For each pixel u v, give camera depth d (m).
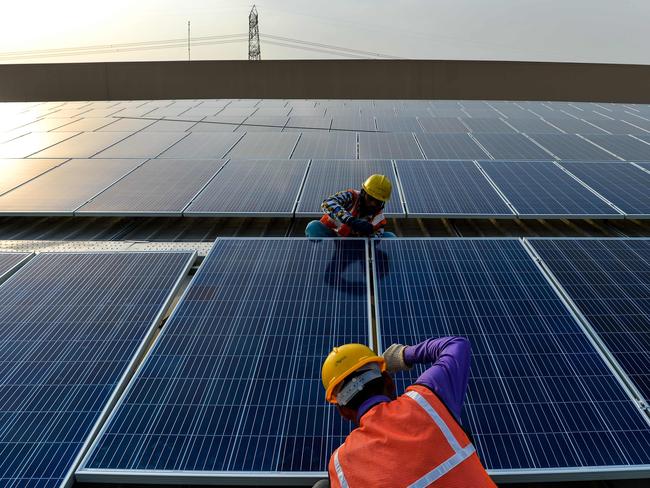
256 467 2.80
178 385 3.33
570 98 21.98
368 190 5.16
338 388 2.05
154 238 6.41
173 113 14.83
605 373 3.31
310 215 6.27
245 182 7.43
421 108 16.03
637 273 4.36
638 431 2.92
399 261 4.65
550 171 7.62
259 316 3.98
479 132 11.67
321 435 2.97
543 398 3.14
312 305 4.09
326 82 22.27
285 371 3.43
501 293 4.15
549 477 2.72
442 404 1.85
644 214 5.99
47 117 14.45
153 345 3.68
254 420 3.08
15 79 22.81
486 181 7.23
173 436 2.99
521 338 3.64
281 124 12.72
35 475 2.80
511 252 4.75
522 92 22.05
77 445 2.97
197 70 22.47
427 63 21.92
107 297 4.32
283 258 4.78
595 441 2.87
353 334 3.76
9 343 3.77
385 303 4.07
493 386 3.24
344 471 1.72
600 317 3.84
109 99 22.94
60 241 6.05
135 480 2.81
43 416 3.15
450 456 1.70
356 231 5.14
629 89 21.80
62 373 3.49
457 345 2.17
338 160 8.45
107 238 6.41
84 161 8.84
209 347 3.66
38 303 4.24
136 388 3.31
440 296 4.14
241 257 4.81
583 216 6.04
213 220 6.93
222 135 11.18
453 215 6.16
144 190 7.16
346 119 13.52
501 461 2.77
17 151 9.77
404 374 3.40
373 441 1.74
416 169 7.87
